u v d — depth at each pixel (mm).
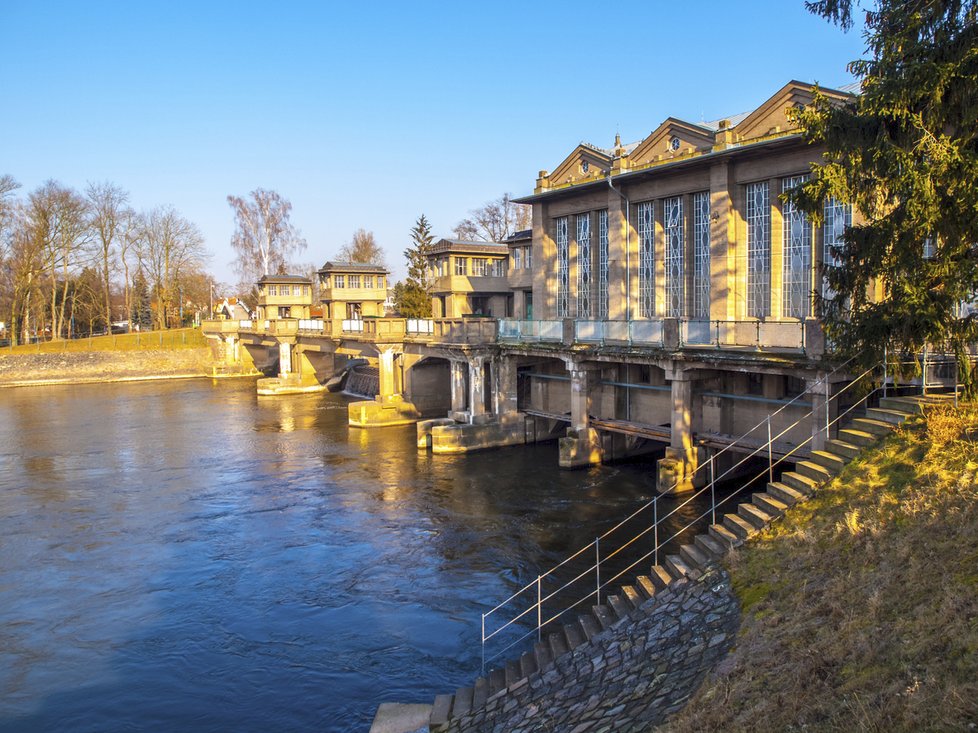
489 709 12594
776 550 13359
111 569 22359
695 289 32469
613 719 10531
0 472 34688
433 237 87000
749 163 29125
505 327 38031
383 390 47031
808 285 27297
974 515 11086
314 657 16797
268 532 25453
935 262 14367
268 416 50469
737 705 9289
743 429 28453
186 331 88938
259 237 91562
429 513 26875
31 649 17500
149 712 14828
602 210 37656
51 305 92625
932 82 13055
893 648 8945
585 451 32688
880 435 15555
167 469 34875
